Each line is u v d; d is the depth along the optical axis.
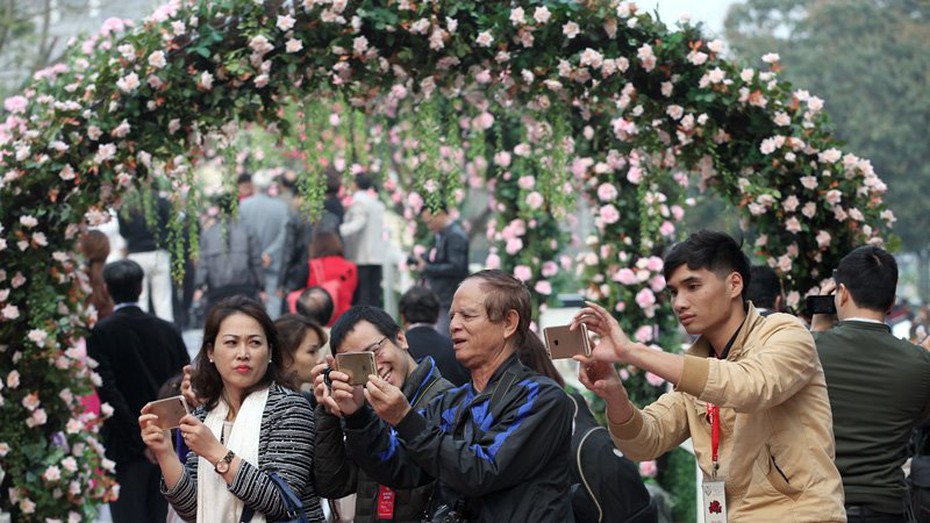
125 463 7.98
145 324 8.19
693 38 7.07
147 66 6.59
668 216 9.02
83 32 7.02
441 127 7.82
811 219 7.37
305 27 6.70
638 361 3.94
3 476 6.85
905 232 31.86
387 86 6.95
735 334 4.23
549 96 7.08
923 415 5.20
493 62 6.98
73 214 6.70
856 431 5.11
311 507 4.86
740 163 7.34
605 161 8.69
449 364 6.89
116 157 6.70
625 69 6.94
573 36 6.86
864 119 30.42
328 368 4.51
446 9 6.80
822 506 4.06
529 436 4.14
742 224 7.50
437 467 4.08
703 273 4.20
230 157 7.37
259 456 4.77
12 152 6.63
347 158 7.64
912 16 32.78
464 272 11.76
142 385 8.09
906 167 30.92
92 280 8.95
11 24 17.80
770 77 7.20
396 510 4.77
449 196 7.60
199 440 4.63
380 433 4.30
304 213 7.54
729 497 4.24
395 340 5.11
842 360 5.16
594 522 5.27
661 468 9.20
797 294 7.37
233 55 6.64
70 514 7.00
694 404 4.41
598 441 5.28
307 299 8.47
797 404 4.13
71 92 6.71
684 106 7.17
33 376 6.93
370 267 12.78
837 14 31.80
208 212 12.77
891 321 21.23
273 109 6.92
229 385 4.97
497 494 4.21
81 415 7.20
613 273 8.95
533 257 10.87
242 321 4.91
